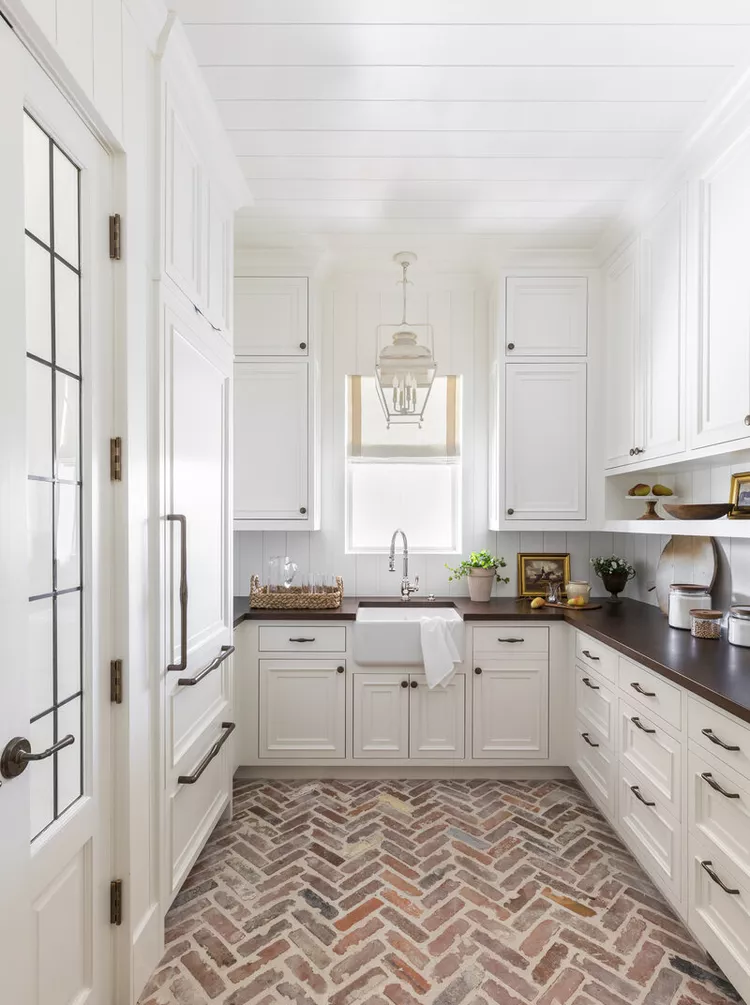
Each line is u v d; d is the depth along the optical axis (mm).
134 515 1522
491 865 2172
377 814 2553
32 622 1174
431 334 3424
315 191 2564
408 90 1930
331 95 1955
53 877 1209
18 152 1043
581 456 3117
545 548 3432
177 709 1833
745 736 1468
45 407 1217
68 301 1306
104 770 1442
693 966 1689
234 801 2680
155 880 1667
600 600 3270
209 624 2145
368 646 2834
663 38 1707
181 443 1838
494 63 1808
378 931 1825
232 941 1782
